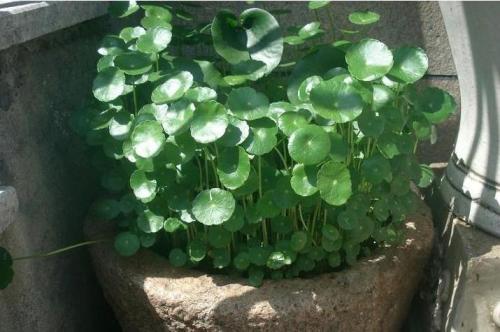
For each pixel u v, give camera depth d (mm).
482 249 1019
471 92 1064
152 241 1032
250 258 966
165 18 1155
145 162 975
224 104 1064
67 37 1188
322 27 1303
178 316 966
